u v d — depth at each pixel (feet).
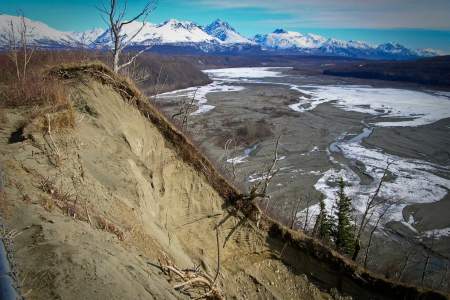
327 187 137.69
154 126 50.03
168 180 47.75
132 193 33.63
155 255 27.25
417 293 46.96
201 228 47.55
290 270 49.21
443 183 145.79
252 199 50.47
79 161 31.68
